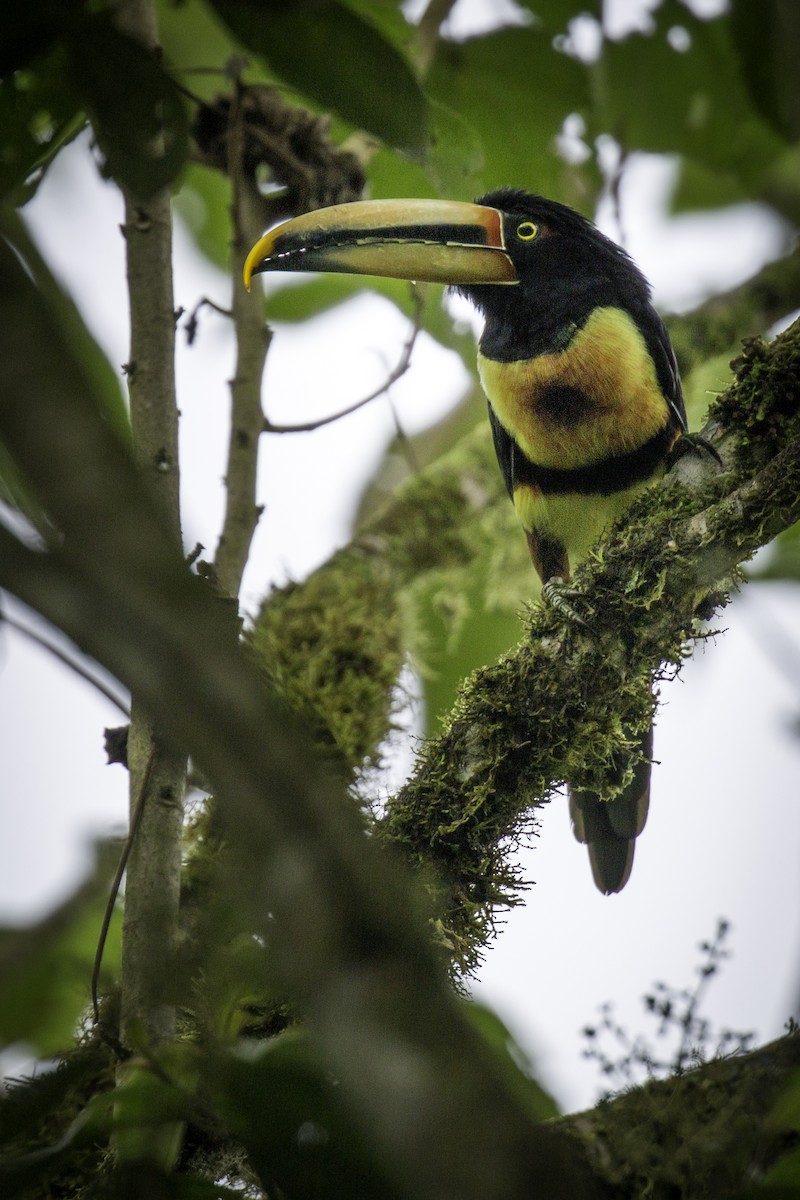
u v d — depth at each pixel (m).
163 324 7.07
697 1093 6.14
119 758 7.40
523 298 9.99
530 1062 8.46
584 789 7.67
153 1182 4.87
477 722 7.19
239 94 8.77
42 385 3.74
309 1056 4.61
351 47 7.09
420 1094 3.70
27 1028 10.58
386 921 3.76
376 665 10.23
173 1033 5.52
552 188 11.27
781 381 7.31
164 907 5.91
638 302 10.06
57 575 3.71
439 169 9.30
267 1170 4.77
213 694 3.67
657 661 7.32
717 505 7.23
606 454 9.85
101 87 6.30
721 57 11.31
